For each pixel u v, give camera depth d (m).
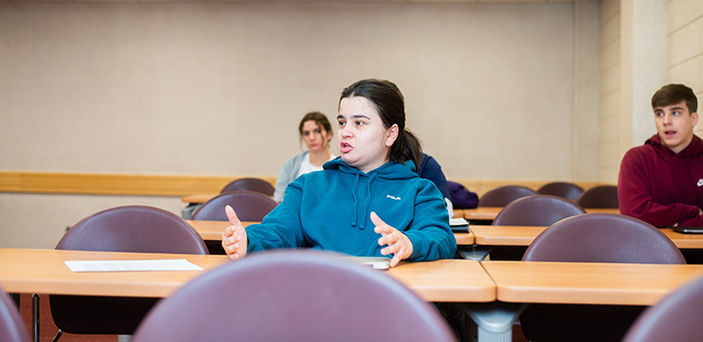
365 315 0.69
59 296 1.77
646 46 4.48
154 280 1.16
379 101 1.64
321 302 0.69
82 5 6.24
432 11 6.15
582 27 5.99
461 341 1.65
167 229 1.71
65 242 1.68
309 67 6.20
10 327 0.80
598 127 6.00
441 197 1.66
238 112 6.23
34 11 6.25
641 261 1.56
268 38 6.21
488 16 6.13
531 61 6.12
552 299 1.12
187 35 6.22
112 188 6.21
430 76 6.16
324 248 1.58
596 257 1.58
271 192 4.65
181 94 6.25
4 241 6.25
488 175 6.17
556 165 6.14
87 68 6.27
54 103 6.27
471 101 6.16
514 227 2.46
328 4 6.19
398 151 1.73
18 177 6.22
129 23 6.24
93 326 1.77
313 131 4.26
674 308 0.71
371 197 1.64
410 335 0.68
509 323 1.11
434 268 1.34
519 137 6.14
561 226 1.60
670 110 2.71
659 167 2.78
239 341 0.69
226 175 6.23
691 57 3.99
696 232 2.32
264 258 0.70
